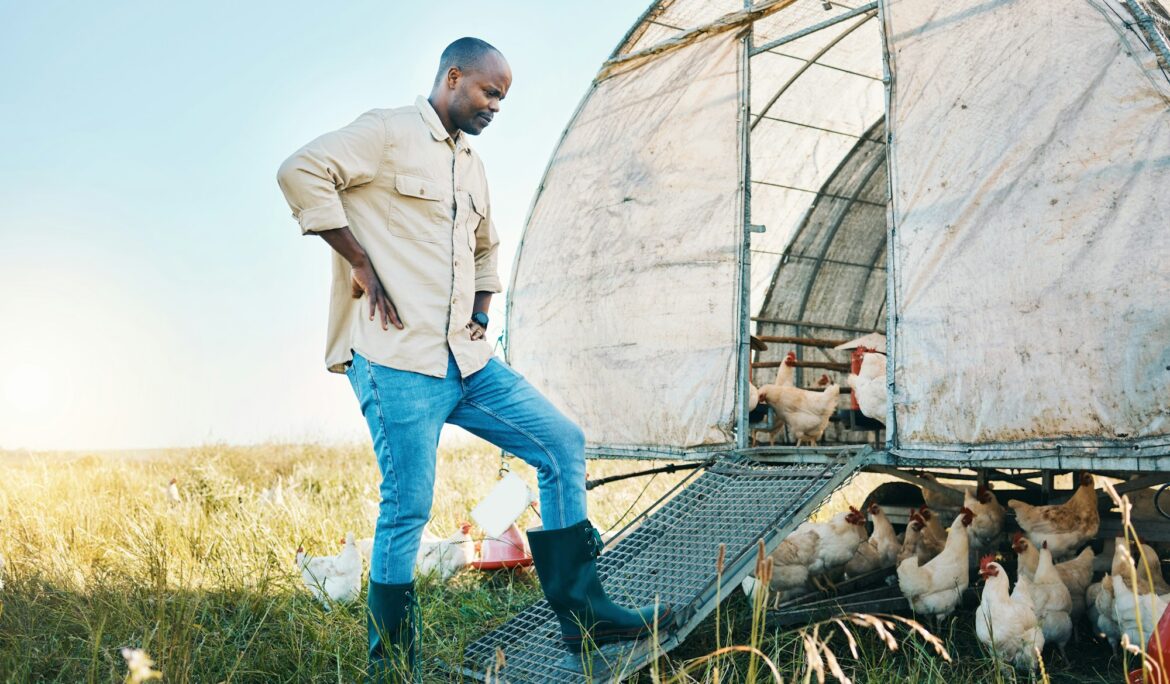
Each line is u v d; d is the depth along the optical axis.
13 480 9.73
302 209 3.48
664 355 6.53
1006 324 4.74
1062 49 4.67
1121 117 4.42
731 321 6.12
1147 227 4.29
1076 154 4.56
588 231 7.30
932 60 5.20
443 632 5.11
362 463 12.94
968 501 5.85
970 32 5.05
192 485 9.91
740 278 6.11
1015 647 4.41
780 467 5.21
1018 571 5.20
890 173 5.31
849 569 5.73
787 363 7.34
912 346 5.12
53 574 5.64
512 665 4.10
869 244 10.12
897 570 5.40
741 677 4.14
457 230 3.78
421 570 6.21
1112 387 4.34
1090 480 5.46
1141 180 4.33
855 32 7.78
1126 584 4.64
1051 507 5.52
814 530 5.58
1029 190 4.71
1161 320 4.21
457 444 16.28
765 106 8.34
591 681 3.63
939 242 5.05
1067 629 4.74
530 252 7.90
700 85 6.61
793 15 7.24
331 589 5.51
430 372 3.63
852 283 10.26
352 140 3.54
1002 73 4.89
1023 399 4.66
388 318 3.61
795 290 9.84
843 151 9.27
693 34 6.66
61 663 4.27
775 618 5.07
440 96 3.82
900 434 5.14
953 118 5.06
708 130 6.50
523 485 4.36
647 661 3.81
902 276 5.20
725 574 4.16
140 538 6.59
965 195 4.96
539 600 4.67
